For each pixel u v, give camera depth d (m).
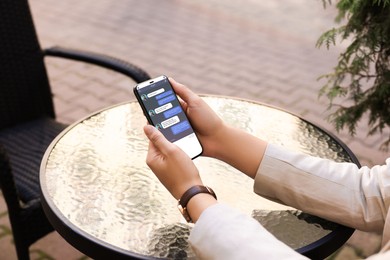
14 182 1.87
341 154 1.75
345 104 3.82
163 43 4.92
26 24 2.50
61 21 5.29
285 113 2.00
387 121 2.28
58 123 2.57
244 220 1.14
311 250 1.34
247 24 5.45
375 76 2.19
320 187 1.38
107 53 4.67
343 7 2.14
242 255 1.07
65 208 1.43
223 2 6.00
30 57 2.54
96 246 1.31
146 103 1.44
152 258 1.27
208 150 1.46
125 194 1.51
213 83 4.26
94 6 5.73
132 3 5.87
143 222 1.40
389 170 1.37
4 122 2.49
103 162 1.65
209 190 1.24
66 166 1.62
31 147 2.32
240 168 1.44
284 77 4.40
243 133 1.45
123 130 1.84
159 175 1.27
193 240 1.15
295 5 6.00
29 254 2.22
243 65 4.58
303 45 5.02
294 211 1.47
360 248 2.58
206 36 5.12
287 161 1.40
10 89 2.49
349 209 1.36
